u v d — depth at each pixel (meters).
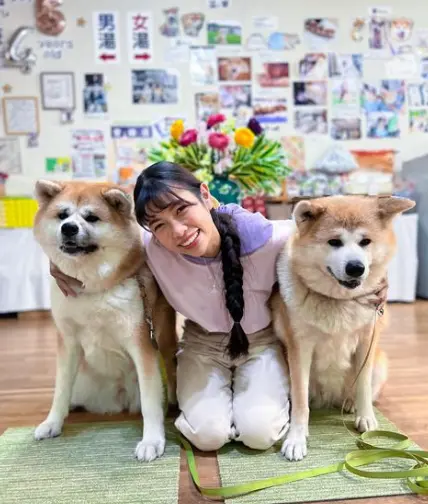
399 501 1.21
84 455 1.49
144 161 4.28
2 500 1.25
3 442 1.59
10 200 3.62
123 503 1.22
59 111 4.18
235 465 1.41
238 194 2.61
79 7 4.11
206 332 1.70
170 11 4.18
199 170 2.53
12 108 4.13
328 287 1.44
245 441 1.50
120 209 1.54
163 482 1.32
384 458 1.41
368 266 1.38
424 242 4.07
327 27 4.29
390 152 4.39
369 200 1.46
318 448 1.50
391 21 4.33
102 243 1.48
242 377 1.64
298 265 1.46
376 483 1.28
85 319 1.56
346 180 4.37
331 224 1.40
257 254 1.56
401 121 4.41
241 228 1.57
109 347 1.64
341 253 1.36
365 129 4.39
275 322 1.63
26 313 3.71
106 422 1.75
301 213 1.44
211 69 4.27
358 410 1.64
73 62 4.16
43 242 1.54
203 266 1.54
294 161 4.35
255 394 1.55
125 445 1.55
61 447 1.55
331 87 4.34
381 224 1.44
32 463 1.44
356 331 1.55
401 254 3.88
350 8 4.29
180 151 2.60
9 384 2.20
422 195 4.07
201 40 4.23
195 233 1.41
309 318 1.48
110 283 1.51
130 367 1.73
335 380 1.70
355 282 1.35
